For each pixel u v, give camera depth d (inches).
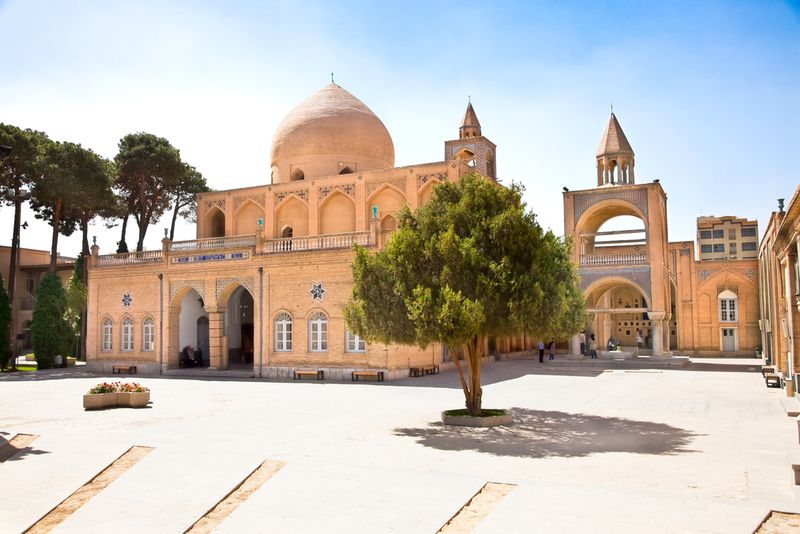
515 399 773.9
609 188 1320.1
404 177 1257.4
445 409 692.1
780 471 402.0
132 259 1306.6
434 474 390.9
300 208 1370.6
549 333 603.2
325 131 1413.6
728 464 423.2
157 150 1628.9
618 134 1391.5
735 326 1622.8
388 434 545.6
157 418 653.3
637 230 1311.5
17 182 1466.5
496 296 567.8
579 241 1341.0
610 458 445.4
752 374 1091.3
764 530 292.0
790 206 671.8
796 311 780.0
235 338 1357.0
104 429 589.3
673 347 1739.7
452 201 633.0
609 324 1690.5
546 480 382.3
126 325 1299.2
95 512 355.9
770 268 1136.2
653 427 570.9
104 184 1491.1
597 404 725.9
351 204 1316.4
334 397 807.7
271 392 879.1
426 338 571.2
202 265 1203.2
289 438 527.5
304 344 1087.6
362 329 632.4
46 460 455.5
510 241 585.3
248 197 1418.6
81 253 1608.0
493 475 397.7
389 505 342.6
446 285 572.1
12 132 1407.5
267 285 1128.2
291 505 351.6
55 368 1416.1
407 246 596.4
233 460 436.8
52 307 1427.2
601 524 300.4
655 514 309.6
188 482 398.0
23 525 340.2
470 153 1443.2
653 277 1273.4
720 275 1644.9
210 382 1038.4
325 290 1074.1
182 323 1284.4
